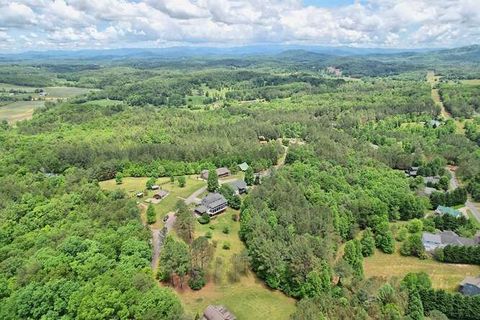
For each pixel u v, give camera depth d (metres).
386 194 143.62
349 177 162.12
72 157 186.38
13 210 122.00
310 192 137.75
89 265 85.00
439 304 88.06
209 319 78.44
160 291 76.75
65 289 76.81
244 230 115.44
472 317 85.44
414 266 110.94
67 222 111.69
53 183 151.12
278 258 95.81
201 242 98.25
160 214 130.38
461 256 111.56
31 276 82.50
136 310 72.62
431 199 153.00
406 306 84.31
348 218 127.56
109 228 105.88
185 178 170.12
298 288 91.56
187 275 94.94
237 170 181.12
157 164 180.75
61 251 91.75
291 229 110.00
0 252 98.00
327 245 104.62
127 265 87.19
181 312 75.75
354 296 85.50
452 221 130.38
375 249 120.75
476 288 97.06
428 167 187.38
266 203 127.62
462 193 153.75
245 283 97.25
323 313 78.62
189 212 121.25
